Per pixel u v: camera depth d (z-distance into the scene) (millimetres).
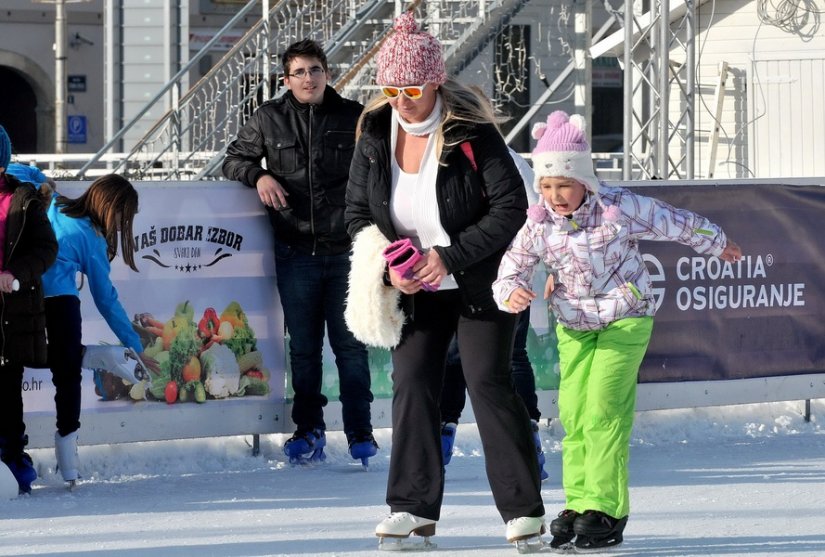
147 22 38438
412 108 9227
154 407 13930
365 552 9672
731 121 35656
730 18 35531
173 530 10617
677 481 12812
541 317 15477
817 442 15484
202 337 14164
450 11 30500
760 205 16203
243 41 30578
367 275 9422
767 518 10859
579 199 9289
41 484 13109
